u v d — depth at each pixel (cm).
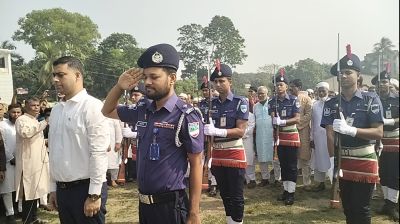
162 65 237
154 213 244
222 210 573
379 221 477
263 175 726
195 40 3466
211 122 419
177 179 243
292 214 539
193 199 242
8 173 521
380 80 365
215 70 434
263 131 705
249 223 504
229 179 428
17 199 495
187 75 3512
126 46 5484
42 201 546
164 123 243
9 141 532
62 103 306
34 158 503
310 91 1062
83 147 291
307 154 672
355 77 336
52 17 4791
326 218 518
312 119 675
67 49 4725
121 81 270
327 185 713
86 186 293
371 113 327
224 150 426
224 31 3469
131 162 781
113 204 619
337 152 345
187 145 241
